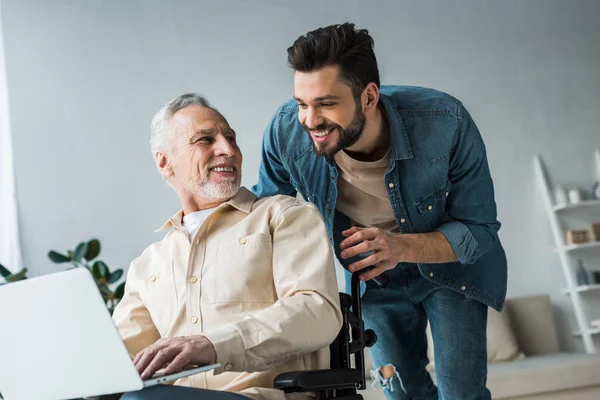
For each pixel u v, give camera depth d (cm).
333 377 125
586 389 350
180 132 162
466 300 208
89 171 439
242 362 127
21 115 437
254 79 467
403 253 179
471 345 208
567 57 514
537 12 515
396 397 226
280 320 130
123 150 444
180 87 457
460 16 504
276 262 147
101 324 110
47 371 120
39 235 427
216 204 163
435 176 191
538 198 495
